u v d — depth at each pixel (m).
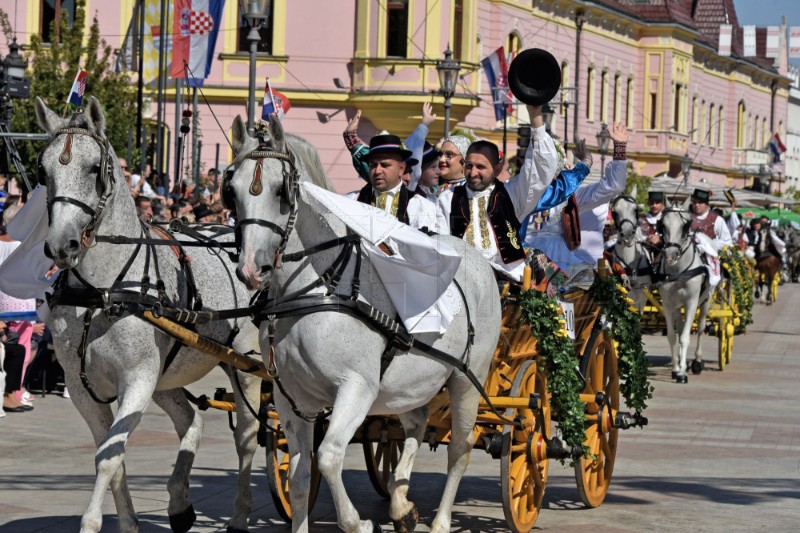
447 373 9.29
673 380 21.52
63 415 16.05
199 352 9.52
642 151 69.56
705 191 24.69
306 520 8.58
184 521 9.86
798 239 62.50
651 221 25.06
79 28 32.53
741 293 24.94
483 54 51.00
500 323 9.88
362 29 41.91
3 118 22.91
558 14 58.31
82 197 8.34
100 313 8.72
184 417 10.03
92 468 12.80
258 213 7.96
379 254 8.52
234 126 8.23
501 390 10.45
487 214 10.39
